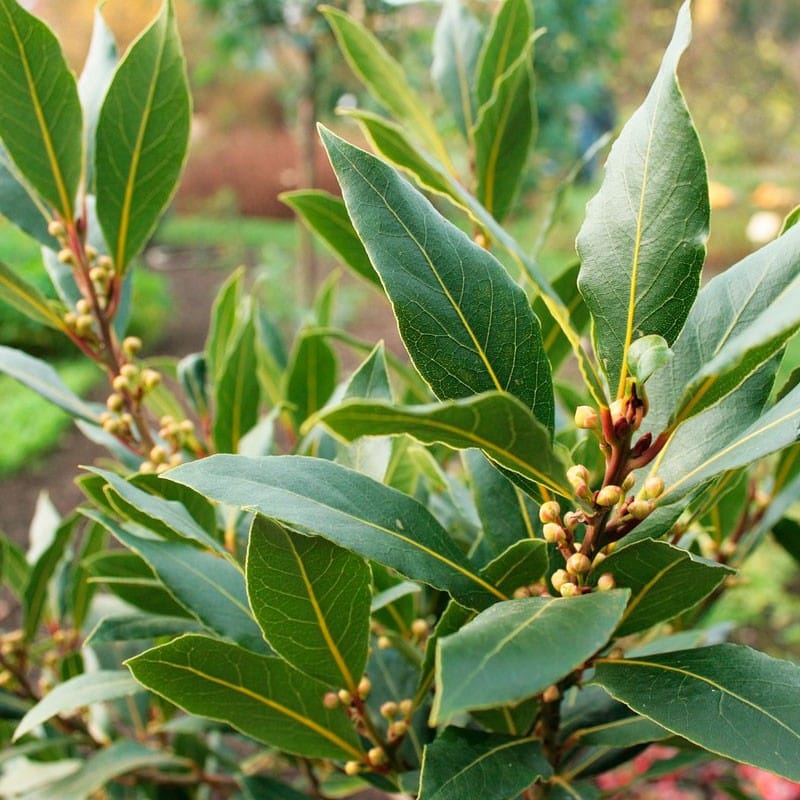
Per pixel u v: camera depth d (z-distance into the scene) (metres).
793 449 0.37
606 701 0.30
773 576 1.21
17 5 0.31
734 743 0.22
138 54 0.33
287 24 1.99
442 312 0.24
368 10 1.88
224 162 5.37
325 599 0.26
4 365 0.37
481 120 0.39
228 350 0.42
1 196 0.37
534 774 0.25
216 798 0.72
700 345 0.25
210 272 4.01
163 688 0.27
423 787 0.24
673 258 0.24
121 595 0.35
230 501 0.22
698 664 0.24
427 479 0.38
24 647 0.43
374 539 0.23
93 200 0.40
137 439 0.38
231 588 0.30
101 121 0.34
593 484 0.29
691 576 0.24
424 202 0.25
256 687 0.28
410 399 0.46
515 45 0.41
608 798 0.39
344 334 0.43
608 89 2.93
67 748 0.52
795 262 0.24
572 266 0.35
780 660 0.23
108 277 0.37
